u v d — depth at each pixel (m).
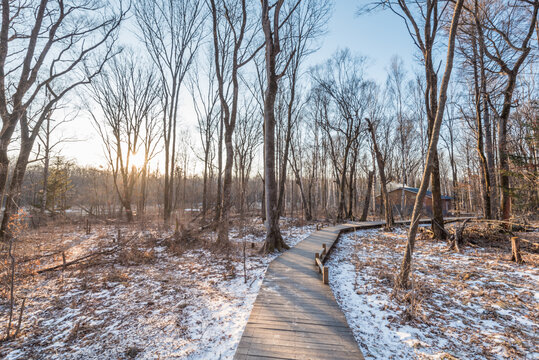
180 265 8.73
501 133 12.39
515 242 8.50
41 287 6.87
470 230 11.64
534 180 10.17
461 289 6.29
